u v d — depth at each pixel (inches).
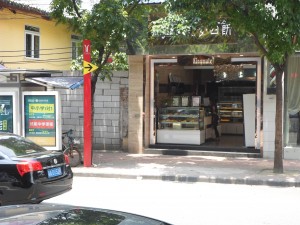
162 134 634.2
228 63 597.3
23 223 105.8
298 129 563.2
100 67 522.3
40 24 813.9
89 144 506.0
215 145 618.8
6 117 505.4
